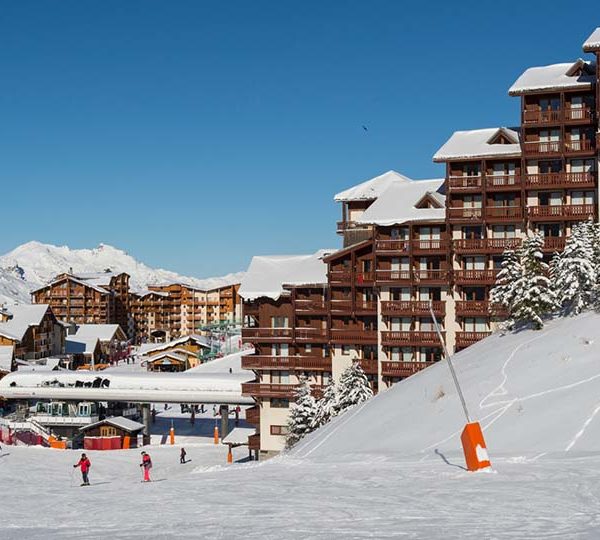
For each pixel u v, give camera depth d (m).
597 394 35.41
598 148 60.81
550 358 42.59
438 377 48.22
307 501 20.44
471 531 14.29
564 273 50.69
